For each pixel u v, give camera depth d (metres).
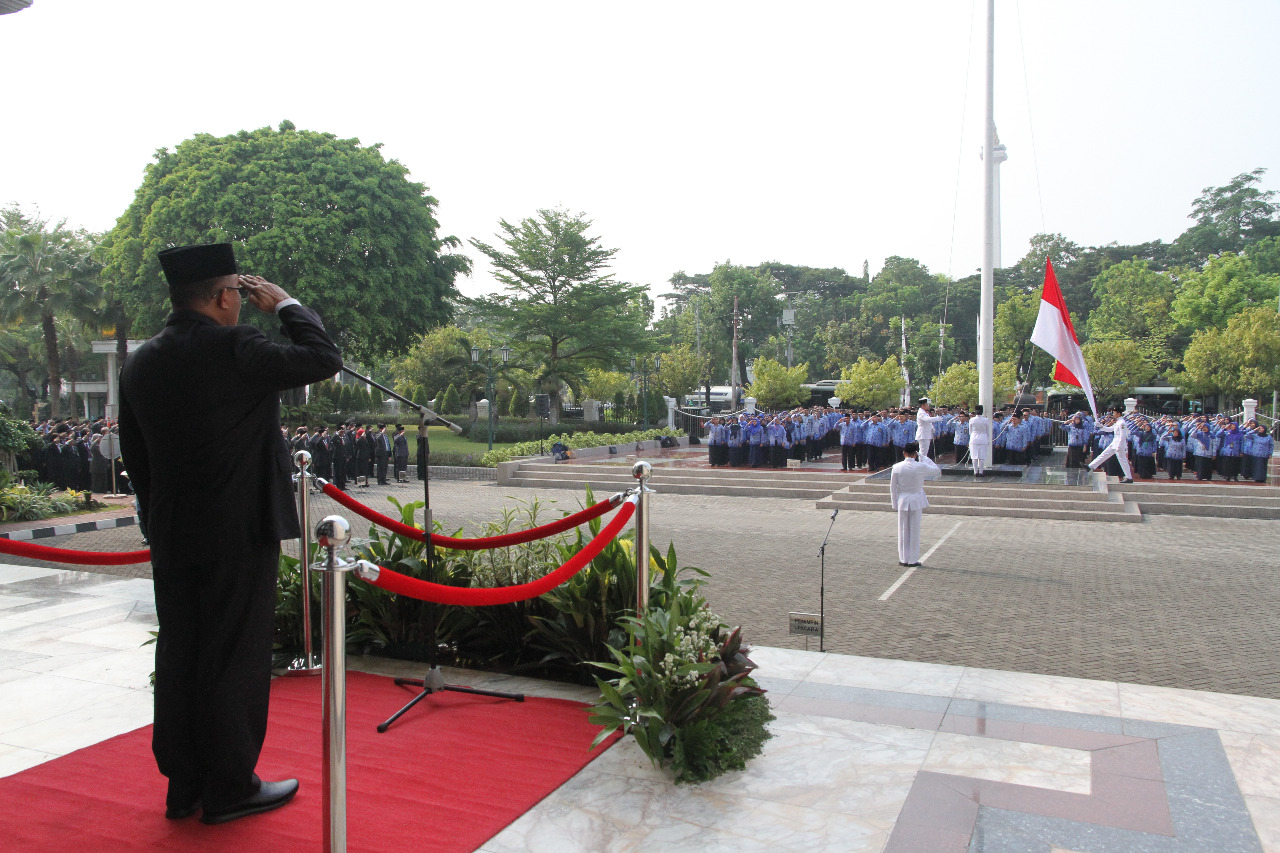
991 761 4.29
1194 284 50.41
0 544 4.23
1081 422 22.36
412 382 46.22
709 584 9.98
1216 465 19.39
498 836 3.41
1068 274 69.38
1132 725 4.84
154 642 6.37
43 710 4.85
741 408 46.94
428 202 34.22
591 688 5.23
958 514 16.88
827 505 17.75
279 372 3.25
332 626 2.79
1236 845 3.44
